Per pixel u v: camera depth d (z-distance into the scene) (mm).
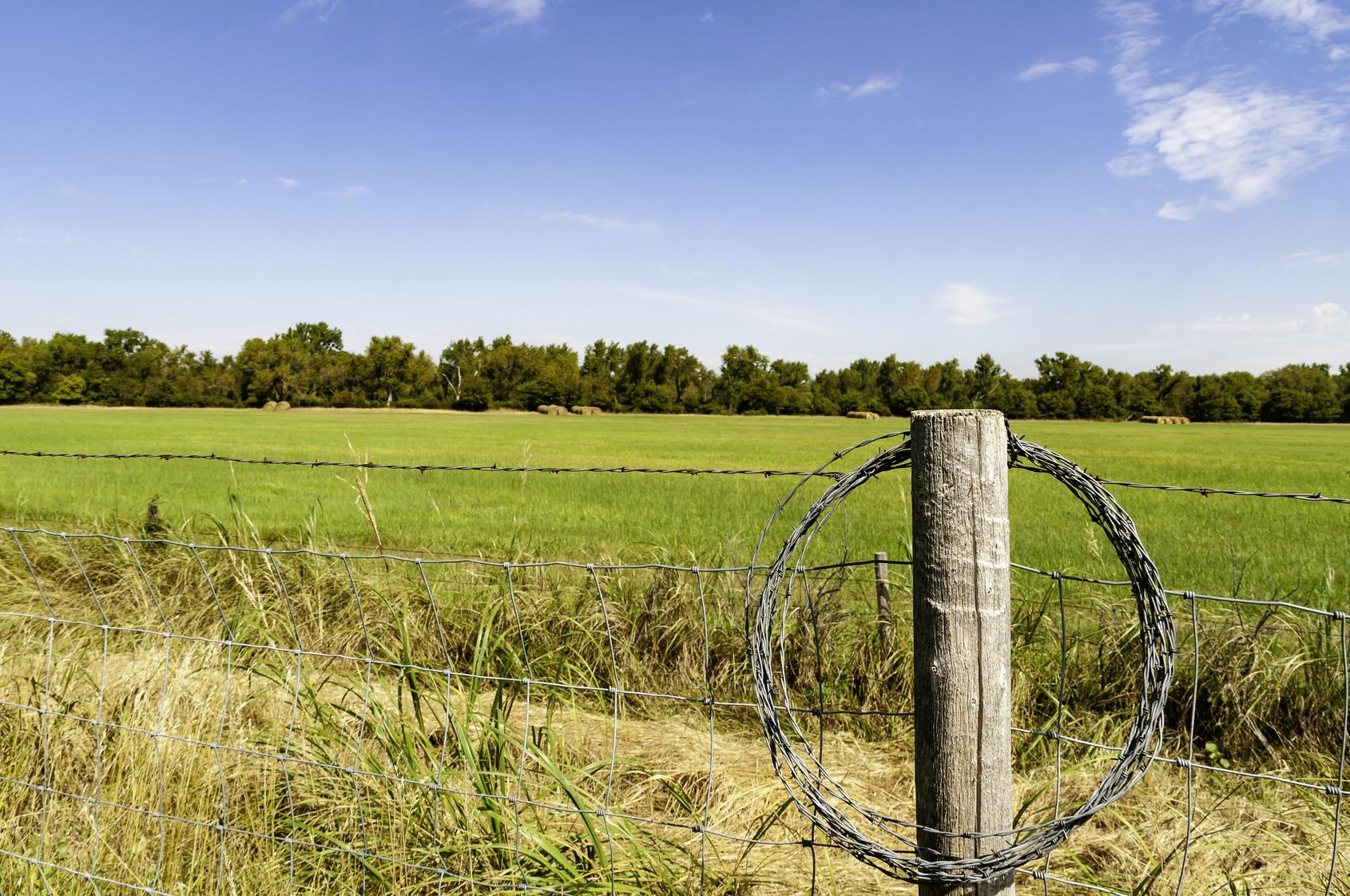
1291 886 3045
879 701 4891
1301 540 11258
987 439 1965
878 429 67312
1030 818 3576
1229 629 4867
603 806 3027
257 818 3078
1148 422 109250
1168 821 3537
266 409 118875
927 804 2072
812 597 5406
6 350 133250
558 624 5512
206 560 6523
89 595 6473
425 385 135250
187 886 2787
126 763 3213
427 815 2941
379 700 3574
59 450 29453
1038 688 4797
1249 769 4254
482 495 16016
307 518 10758
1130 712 4719
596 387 133750
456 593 6027
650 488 17594
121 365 127438
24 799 3277
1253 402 113375
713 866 2924
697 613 5602
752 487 17750
